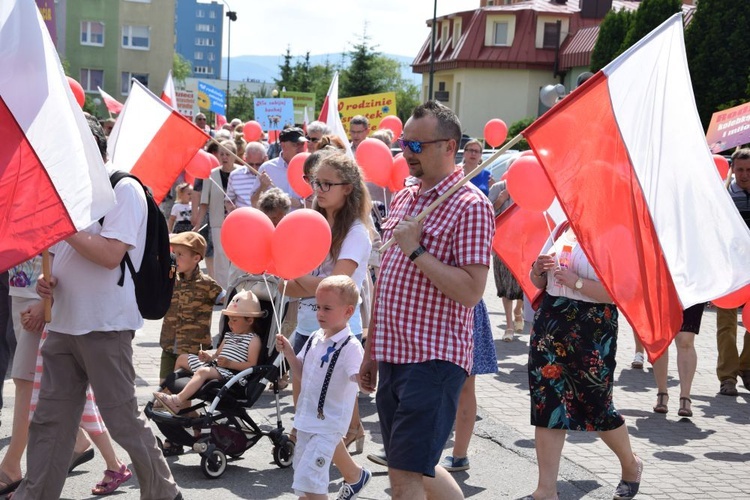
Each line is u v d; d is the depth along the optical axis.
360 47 63.34
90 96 55.88
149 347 9.76
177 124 7.66
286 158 9.99
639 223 5.02
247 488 5.85
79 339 4.75
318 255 5.30
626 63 4.97
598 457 6.78
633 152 5.03
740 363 9.23
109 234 4.64
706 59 37.25
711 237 4.99
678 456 6.96
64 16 54.62
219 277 12.53
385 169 8.45
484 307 6.34
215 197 12.35
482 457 6.69
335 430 4.97
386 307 4.45
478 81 64.44
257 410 7.61
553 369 5.63
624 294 5.00
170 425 6.04
